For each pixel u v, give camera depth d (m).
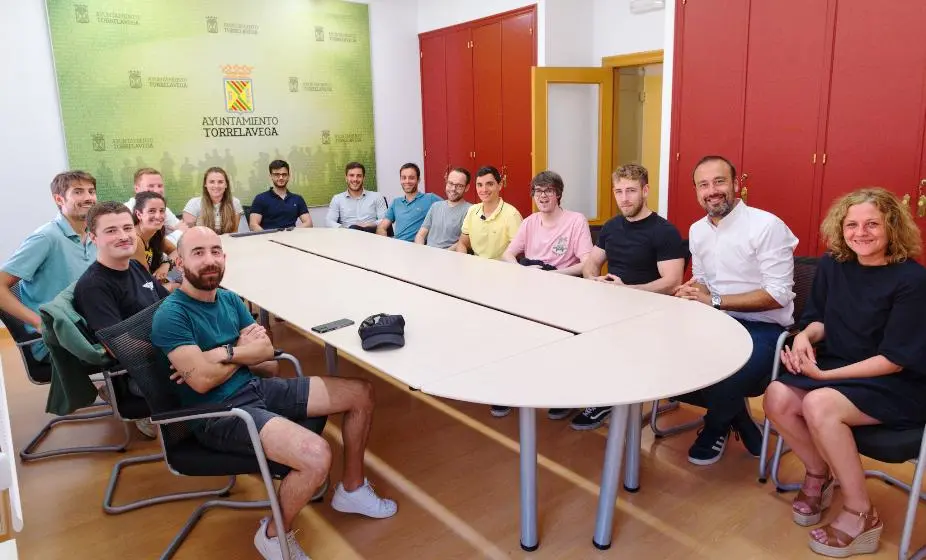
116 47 5.17
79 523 2.30
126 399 2.40
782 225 2.55
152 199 3.43
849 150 3.51
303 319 2.35
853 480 1.96
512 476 2.53
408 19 6.77
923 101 3.20
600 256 3.28
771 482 2.43
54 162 5.02
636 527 2.16
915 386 1.94
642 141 6.58
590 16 5.82
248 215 5.26
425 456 2.71
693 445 2.62
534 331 2.13
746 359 1.83
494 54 6.04
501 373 1.77
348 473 2.23
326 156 6.43
